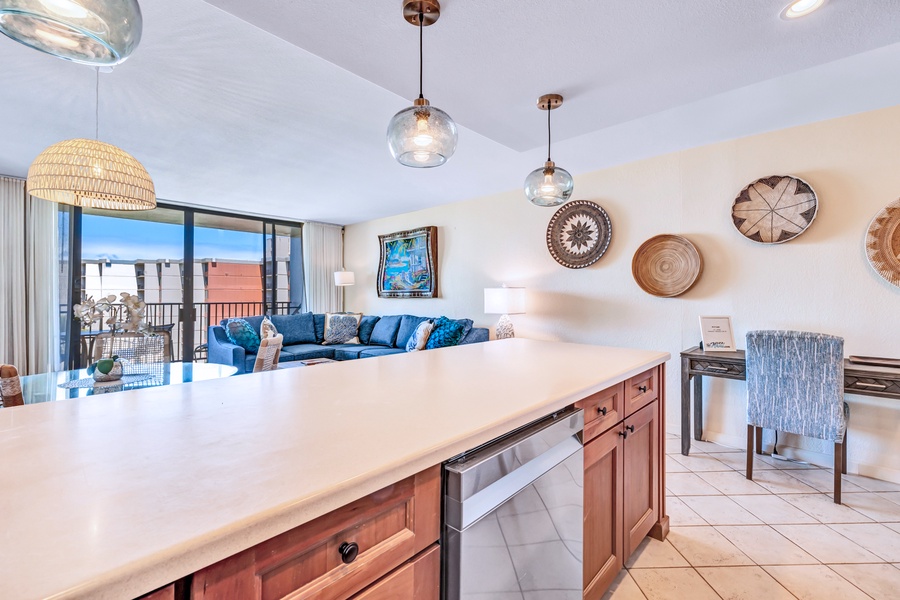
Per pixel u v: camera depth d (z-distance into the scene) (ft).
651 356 6.05
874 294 7.91
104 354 8.37
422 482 2.56
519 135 7.66
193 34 5.57
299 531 1.92
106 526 1.61
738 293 9.47
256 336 16.05
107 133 8.94
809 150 8.57
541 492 3.46
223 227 21.17
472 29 4.58
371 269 20.35
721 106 7.79
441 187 13.91
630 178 11.18
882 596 4.87
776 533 6.19
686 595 4.92
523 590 3.25
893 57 6.09
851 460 8.21
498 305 12.91
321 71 6.53
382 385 4.21
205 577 1.62
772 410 7.57
